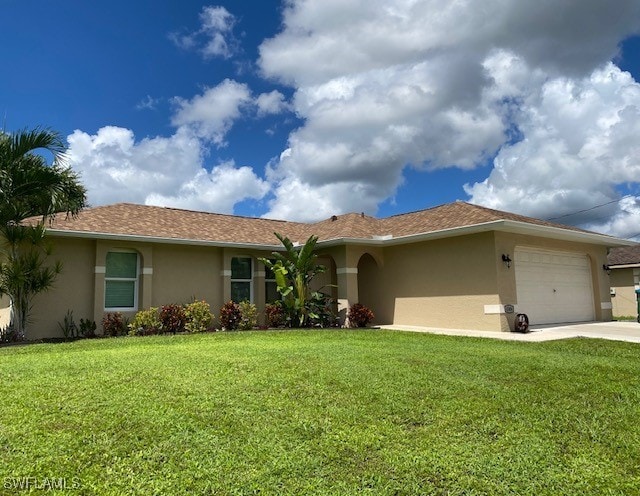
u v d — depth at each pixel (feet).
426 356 28.86
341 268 55.52
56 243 44.34
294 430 15.64
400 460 13.65
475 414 17.54
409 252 54.85
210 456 13.62
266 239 59.31
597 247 61.52
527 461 13.70
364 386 20.90
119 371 23.31
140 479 12.21
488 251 46.21
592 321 58.44
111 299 47.80
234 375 22.52
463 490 12.09
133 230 48.49
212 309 53.52
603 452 14.56
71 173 41.01
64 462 12.92
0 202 37.19
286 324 52.54
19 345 36.37
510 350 32.58
